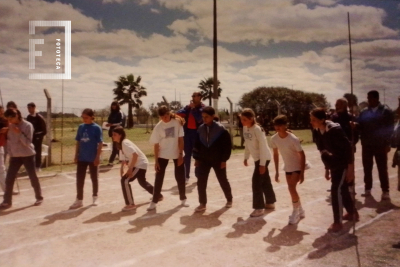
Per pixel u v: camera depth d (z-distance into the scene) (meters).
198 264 4.18
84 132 6.76
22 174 10.04
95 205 6.87
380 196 7.09
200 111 8.84
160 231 5.33
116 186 8.61
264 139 5.84
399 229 5.11
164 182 9.08
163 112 6.48
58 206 6.87
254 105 32.94
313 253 4.40
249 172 10.57
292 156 5.50
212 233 5.21
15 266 4.23
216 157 6.30
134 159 6.38
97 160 6.82
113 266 4.18
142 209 6.56
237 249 4.60
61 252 4.61
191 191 8.03
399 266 3.94
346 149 5.00
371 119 6.65
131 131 32.47
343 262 4.12
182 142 6.64
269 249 4.57
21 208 6.75
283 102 32.56
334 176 5.14
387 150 6.64
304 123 32.62
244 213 6.22
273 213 6.15
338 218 5.13
